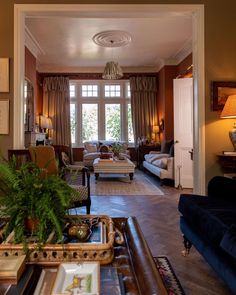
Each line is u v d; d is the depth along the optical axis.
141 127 8.54
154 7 3.09
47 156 2.98
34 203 1.18
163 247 2.50
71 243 1.24
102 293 0.94
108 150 7.54
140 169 8.01
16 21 3.05
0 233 1.35
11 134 3.06
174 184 5.40
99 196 4.56
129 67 8.40
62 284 0.97
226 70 3.12
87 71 8.49
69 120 8.45
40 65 8.09
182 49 6.54
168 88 7.47
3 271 0.98
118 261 1.22
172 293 1.74
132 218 1.66
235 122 3.10
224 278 1.59
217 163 3.11
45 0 3.07
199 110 3.11
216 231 1.67
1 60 3.05
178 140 5.36
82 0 3.07
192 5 3.11
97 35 5.58
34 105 6.42
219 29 3.12
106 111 8.91
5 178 1.23
